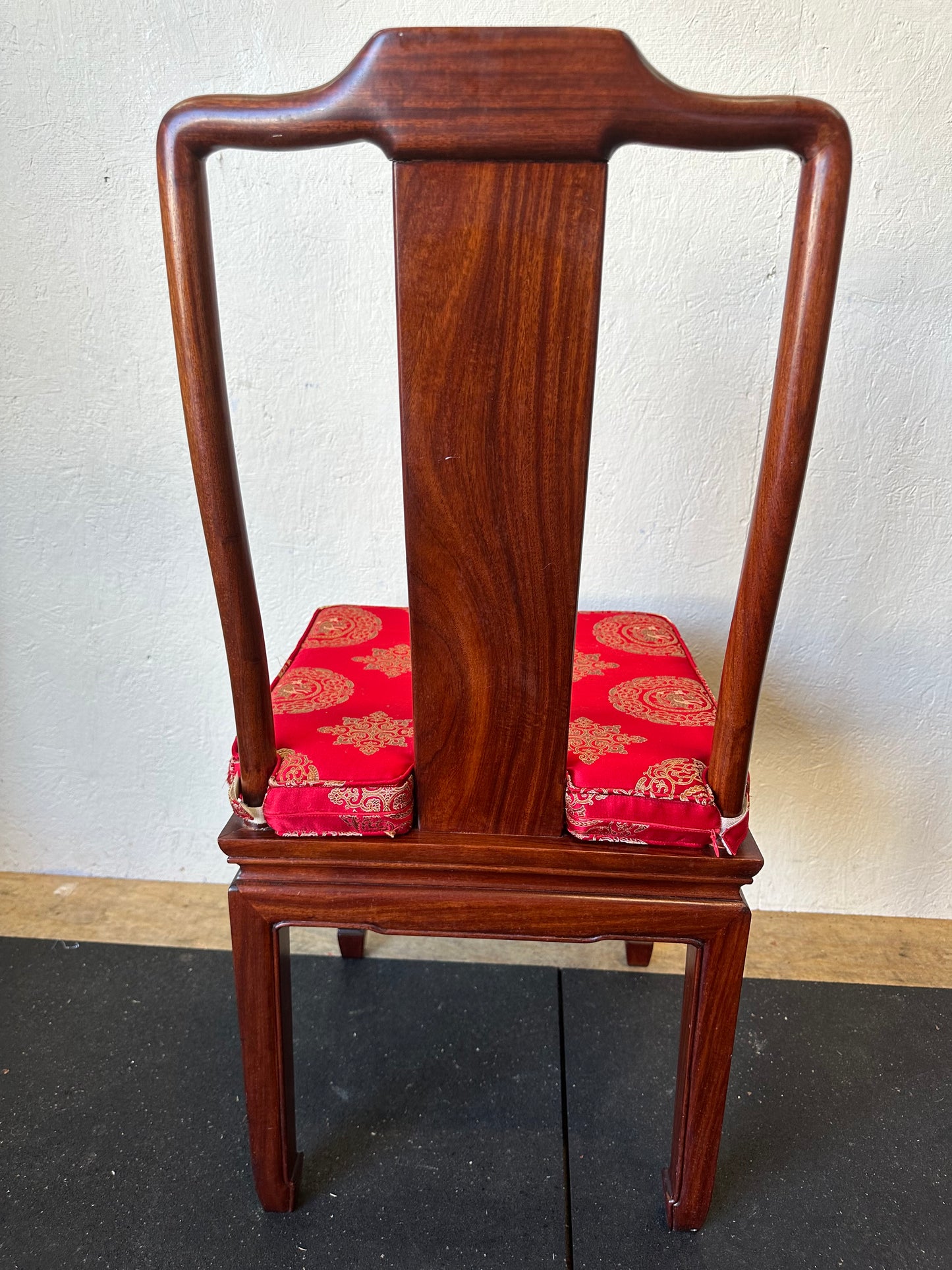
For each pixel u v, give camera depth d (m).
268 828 0.81
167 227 0.58
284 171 1.08
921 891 1.40
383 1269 0.89
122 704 1.36
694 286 1.11
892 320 1.12
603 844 0.78
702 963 0.82
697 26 1.03
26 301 1.15
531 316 0.58
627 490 1.21
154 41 1.05
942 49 1.01
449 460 0.62
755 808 1.38
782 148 0.56
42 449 1.22
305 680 0.94
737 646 0.69
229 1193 0.96
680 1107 0.90
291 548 1.27
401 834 0.79
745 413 1.16
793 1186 0.99
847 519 1.21
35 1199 0.95
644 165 1.06
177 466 1.22
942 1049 1.17
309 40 1.05
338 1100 1.08
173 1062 1.12
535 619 0.68
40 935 1.32
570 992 1.25
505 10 1.04
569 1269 0.90
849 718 1.31
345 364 1.16
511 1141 1.03
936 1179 1.00
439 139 0.54
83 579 1.29
